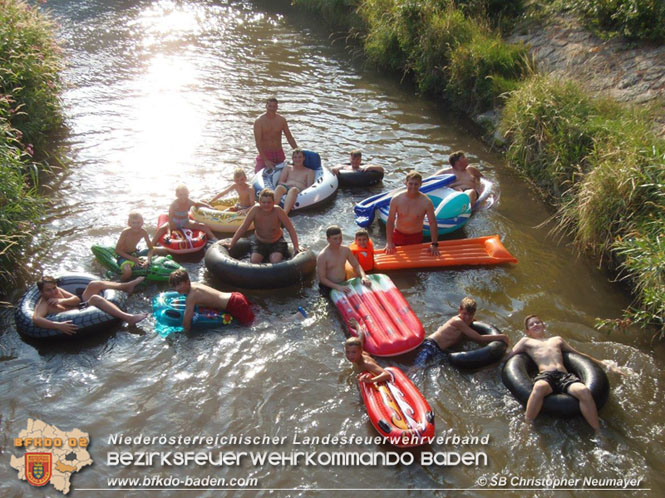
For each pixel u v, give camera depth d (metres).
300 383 5.70
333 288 6.79
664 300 6.25
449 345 6.10
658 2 11.26
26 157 9.76
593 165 8.35
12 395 5.48
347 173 9.45
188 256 7.65
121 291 6.68
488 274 7.46
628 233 7.25
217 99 12.59
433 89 13.58
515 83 11.61
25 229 7.57
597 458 4.96
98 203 8.69
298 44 16.64
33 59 10.49
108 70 13.88
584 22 12.46
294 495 4.65
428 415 5.05
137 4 19.66
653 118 9.12
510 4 14.31
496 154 10.80
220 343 6.16
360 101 12.98
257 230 7.38
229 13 19.25
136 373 5.77
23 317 6.15
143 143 10.55
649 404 5.50
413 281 7.28
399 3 14.49
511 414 5.36
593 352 6.14
